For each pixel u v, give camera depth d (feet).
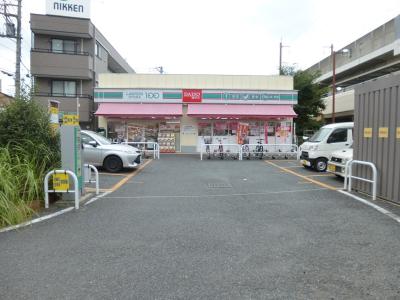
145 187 31.50
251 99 75.00
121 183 33.94
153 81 75.92
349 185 29.27
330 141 44.93
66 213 21.22
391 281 11.98
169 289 11.37
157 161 57.88
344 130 45.44
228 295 10.99
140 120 75.72
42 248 15.11
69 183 23.76
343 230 17.79
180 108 73.46
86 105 82.12
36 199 22.41
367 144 27.55
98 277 12.25
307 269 12.98
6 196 18.97
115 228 18.11
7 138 24.16
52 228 18.06
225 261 13.73
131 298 10.78
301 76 93.97
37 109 25.75
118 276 12.33
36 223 18.95
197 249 15.05
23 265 13.28
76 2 82.12
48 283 11.77
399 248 15.19
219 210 22.27
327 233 17.31
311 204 24.06
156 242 15.93
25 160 22.68
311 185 32.68
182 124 75.97
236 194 28.02
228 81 76.59
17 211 19.10
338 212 21.63
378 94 26.02
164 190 29.91
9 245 15.47
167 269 12.94
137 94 73.97
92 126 84.23
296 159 62.90
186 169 46.57
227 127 76.02
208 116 72.23
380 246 15.43
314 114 95.50
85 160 42.22
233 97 74.64
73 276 12.32
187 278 12.19
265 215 20.94
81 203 24.09
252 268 13.06
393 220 19.70
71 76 80.28
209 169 46.68
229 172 43.37
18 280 12.00
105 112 71.77
